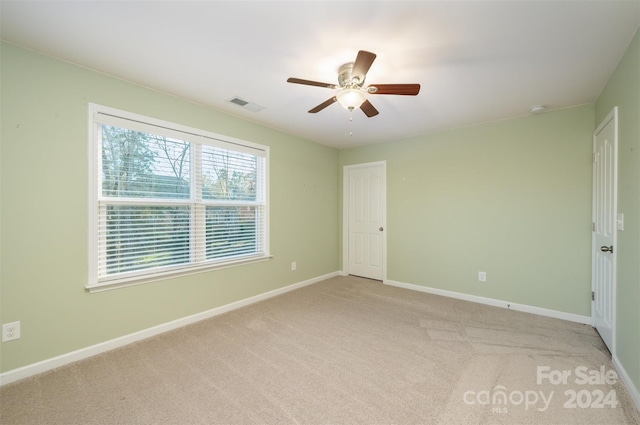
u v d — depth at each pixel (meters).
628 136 1.85
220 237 3.17
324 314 3.09
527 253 3.18
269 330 2.68
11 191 1.88
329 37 1.79
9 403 1.67
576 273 2.91
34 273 1.97
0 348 1.85
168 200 2.70
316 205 4.44
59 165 2.07
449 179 3.72
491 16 1.58
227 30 1.73
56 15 1.59
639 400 1.62
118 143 2.39
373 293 3.87
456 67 2.12
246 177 3.44
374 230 4.54
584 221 2.86
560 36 1.75
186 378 1.92
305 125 3.59
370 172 4.57
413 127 3.64
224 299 3.16
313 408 1.65
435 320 2.93
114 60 2.08
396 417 1.57
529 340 2.48
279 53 1.98
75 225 2.14
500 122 3.33
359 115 3.20
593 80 2.32
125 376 1.95
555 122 3.00
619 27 1.66
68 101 2.10
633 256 1.76
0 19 1.62
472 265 3.55
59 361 2.06
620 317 1.97
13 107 1.88
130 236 2.47
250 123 3.41
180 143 2.80
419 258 4.01
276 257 3.77
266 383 1.87
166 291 2.67
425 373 1.99
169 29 1.72
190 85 2.48
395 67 2.13
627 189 1.86
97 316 2.25
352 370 2.02
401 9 1.53
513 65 2.10
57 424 1.52
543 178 3.08
